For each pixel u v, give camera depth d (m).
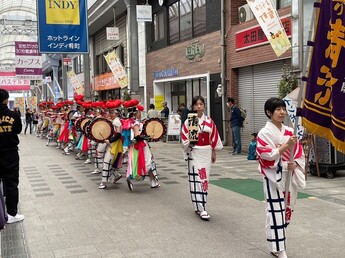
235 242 5.04
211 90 16.03
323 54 3.65
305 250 4.70
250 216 6.13
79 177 10.06
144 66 22.55
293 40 9.36
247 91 14.30
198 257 4.58
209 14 16.03
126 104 8.30
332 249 4.71
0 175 6.13
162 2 19.48
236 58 14.41
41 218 6.38
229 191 7.80
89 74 30.50
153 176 8.43
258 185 8.26
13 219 6.17
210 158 6.13
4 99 5.91
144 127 8.07
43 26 14.38
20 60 28.36
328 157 8.63
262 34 12.87
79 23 14.72
